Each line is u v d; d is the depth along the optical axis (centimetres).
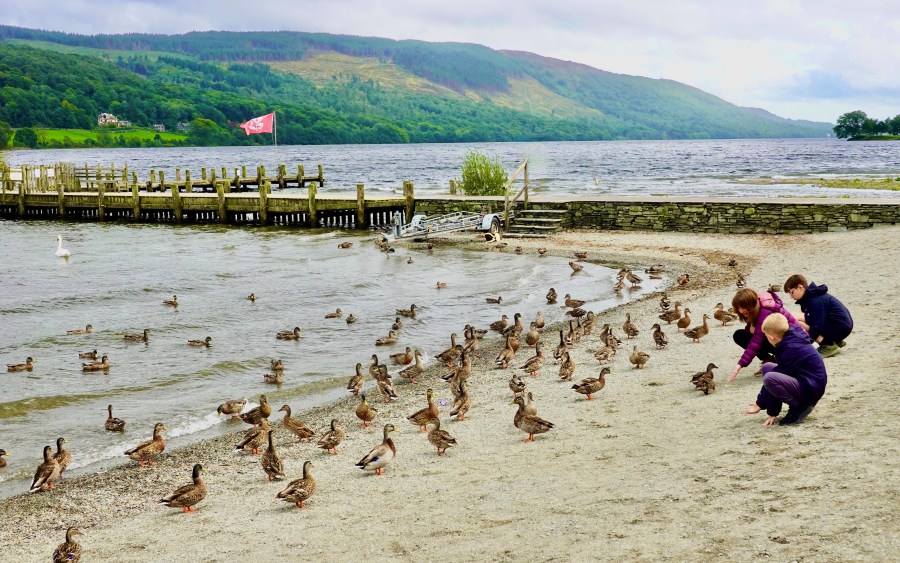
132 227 6031
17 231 5878
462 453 1416
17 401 2003
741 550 808
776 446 1111
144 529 1222
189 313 3075
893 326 1833
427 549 969
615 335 2378
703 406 1447
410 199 5406
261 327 2834
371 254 4441
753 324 1464
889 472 940
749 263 3506
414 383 2123
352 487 1300
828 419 1188
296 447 1617
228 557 1056
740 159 17525
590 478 1138
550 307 3016
